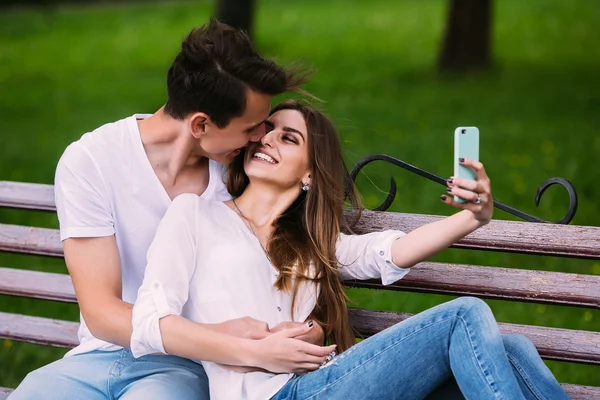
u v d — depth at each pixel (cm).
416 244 298
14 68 1438
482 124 992
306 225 311
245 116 297
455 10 1283
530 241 316
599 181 757
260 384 286
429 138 926
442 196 281
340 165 318
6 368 473
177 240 296
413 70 1303
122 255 312
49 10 1959
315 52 1452
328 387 280
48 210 359
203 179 323
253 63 293
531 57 1380
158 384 293
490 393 268
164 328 278
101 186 301
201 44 294
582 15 1678
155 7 1952
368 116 1031
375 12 1812
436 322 279
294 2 1961
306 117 316
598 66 1309
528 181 759
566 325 507
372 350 281
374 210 332
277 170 311
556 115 1030
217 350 278
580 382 455
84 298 293
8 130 1029
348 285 330
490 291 318
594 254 310
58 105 1158
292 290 305
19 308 556
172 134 305
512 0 1823
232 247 302
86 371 304
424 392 285
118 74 1351
